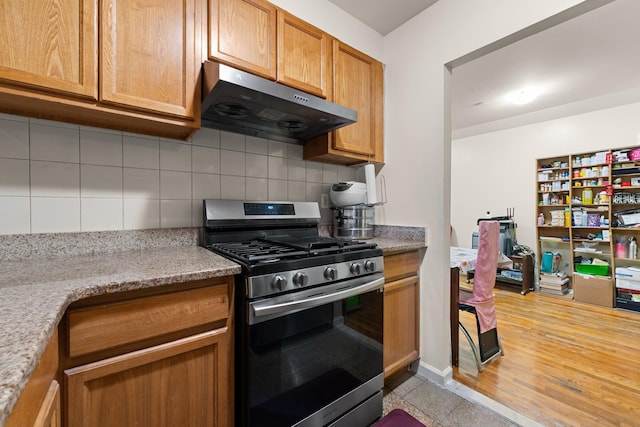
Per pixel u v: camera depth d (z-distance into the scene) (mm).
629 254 3291
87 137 1230
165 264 1007
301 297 1123
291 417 1103
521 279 3766
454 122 4359
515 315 2963
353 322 1328
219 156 1583
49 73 905
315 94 1592
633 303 3084
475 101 3504
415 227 1845
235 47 1292
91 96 973
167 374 897
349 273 1290
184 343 920
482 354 1963
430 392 1646
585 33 2145
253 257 1071
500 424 1404
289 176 1862
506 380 1796
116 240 1274
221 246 1362
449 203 1771
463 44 1629
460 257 2391
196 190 1508
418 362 1836
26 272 879
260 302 1012
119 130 1284
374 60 1965
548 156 3867
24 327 494
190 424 939
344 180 2160
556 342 2336
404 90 1938
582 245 3666
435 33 1765
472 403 1554
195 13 1197
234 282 1040
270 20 1415
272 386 1053
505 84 3016
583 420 1448
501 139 4332
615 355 2117
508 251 3910
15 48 859
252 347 1000
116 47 1021
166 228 1410
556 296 3621
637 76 2844
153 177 1387
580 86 3076
